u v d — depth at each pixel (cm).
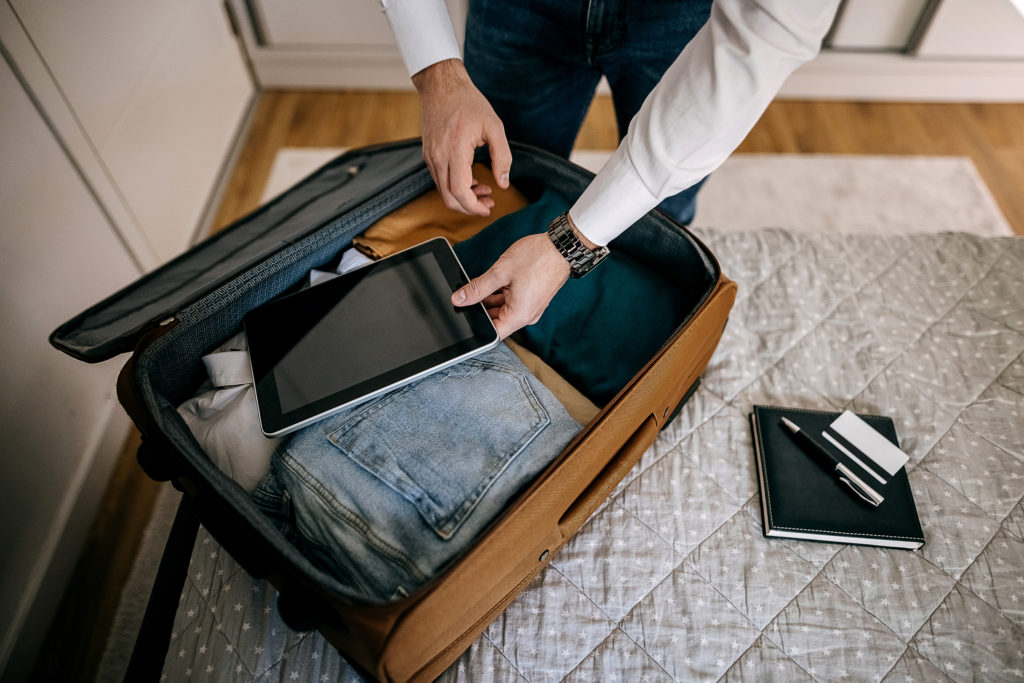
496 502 66
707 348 85
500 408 71
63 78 108
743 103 58
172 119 143
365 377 71
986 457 86
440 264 79
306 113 185
